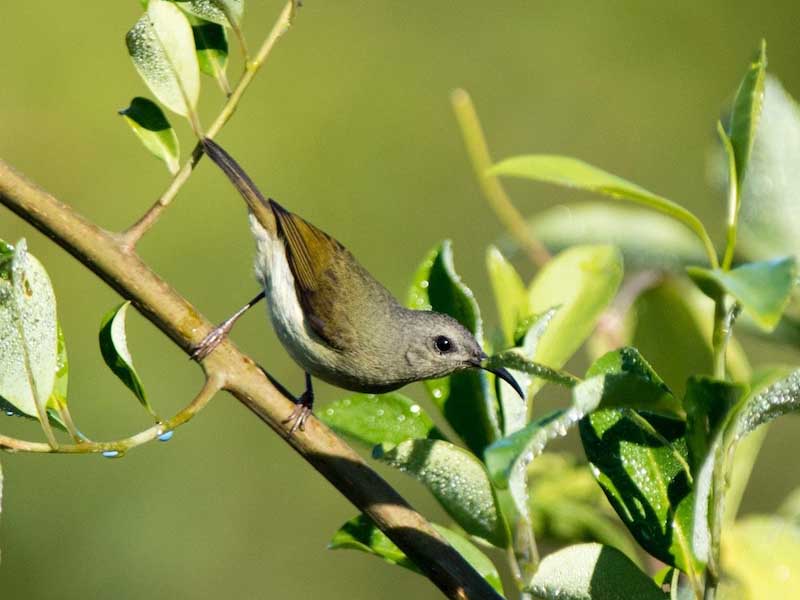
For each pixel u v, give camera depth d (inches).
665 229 223.3
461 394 199.0
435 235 709.9
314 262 335.0
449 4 773.3
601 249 214.7
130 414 576.7
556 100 751.7
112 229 657.6
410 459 171.8
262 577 551.2
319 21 749.9
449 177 722.8
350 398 200.1
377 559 550.3
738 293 120.1
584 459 229.9
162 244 648.4
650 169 732.0
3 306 163.6
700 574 143.6
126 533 545.3
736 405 128.7
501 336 214.7
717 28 743.7
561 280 212.5
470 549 198.2
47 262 617.3
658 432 168.9
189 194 665.6
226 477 568.7
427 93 745.6
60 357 174.9
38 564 528.4
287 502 571.8
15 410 174.7
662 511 163.6
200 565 549.3
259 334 642.2
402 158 722.8
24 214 204.2
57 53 684.1
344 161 710.5
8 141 661.3
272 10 741.9
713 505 142.0
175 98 203.0
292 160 700.0
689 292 223.0
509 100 749.3
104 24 700.0
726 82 733.9
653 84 745.0
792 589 159.9
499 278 212.7
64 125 671.1
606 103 745.6
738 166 148.7
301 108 717.9
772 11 739.4
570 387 150.6
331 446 191.6
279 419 196.1
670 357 219.0
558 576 151.3
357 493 188.5
